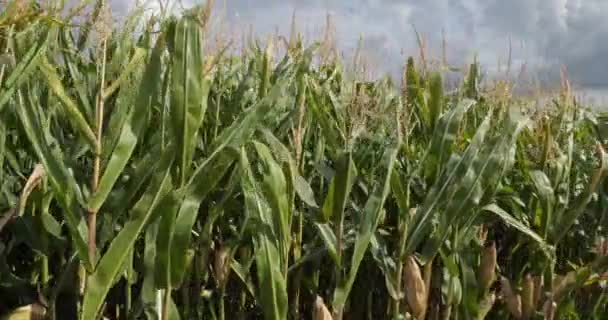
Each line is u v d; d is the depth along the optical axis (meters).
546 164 4.73
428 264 3.51
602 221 5.16
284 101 3.32
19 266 3.72
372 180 4.11
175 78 2.41
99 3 3.47
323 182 4.56
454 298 3.84
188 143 2.44
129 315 3.23
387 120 4.19
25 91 2.34
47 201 2.91
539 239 3.86
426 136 4.35
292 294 3.90
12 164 3.37
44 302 2.96
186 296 3.54
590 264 4.30
